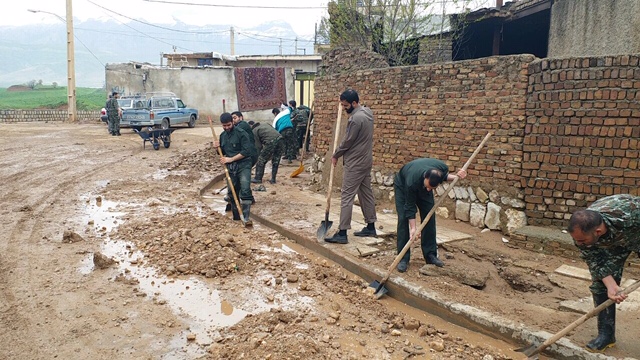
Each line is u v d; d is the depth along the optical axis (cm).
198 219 729
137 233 665
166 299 477
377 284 522
